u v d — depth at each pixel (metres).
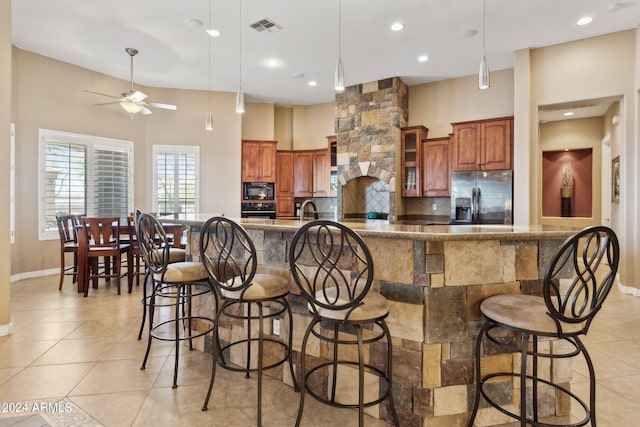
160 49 4.90
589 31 4.31
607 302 4.04
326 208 7.32
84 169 5.62
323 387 2.14
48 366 2.44
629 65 4.27
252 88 6.50
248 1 3.72
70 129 5.45
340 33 4.41
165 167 6.48
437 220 6.20
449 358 1.82
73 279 4.82
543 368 1.92
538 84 4.75
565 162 7.46
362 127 6.18
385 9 3.86
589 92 4.46
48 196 5.26
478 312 1.85
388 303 1.84
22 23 4.22
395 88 5.89
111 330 3.11
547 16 3.97
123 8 3.88
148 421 1.86
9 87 2.98
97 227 4.15
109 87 5.90
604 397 2.10
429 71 5.66
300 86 6.38
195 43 4.71
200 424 1.84
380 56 5.07
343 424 1.87
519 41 4.57
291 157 7.27
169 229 4.61
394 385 1.89
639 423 1.85
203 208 6.68
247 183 6.95
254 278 2.08
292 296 2.30
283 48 4.83
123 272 5.55
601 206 6.69
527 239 1.78
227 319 2.60
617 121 5.12
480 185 5.31
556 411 1.92
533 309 1.61
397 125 5.92
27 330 3.09
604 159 6.54
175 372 2.22
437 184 5.88
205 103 6.69
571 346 1.92
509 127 5.20
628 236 4.42
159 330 3.13
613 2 3.69
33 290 4.43
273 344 2.38
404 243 1.85
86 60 5.31
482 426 1.86
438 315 1.81
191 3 3.77
